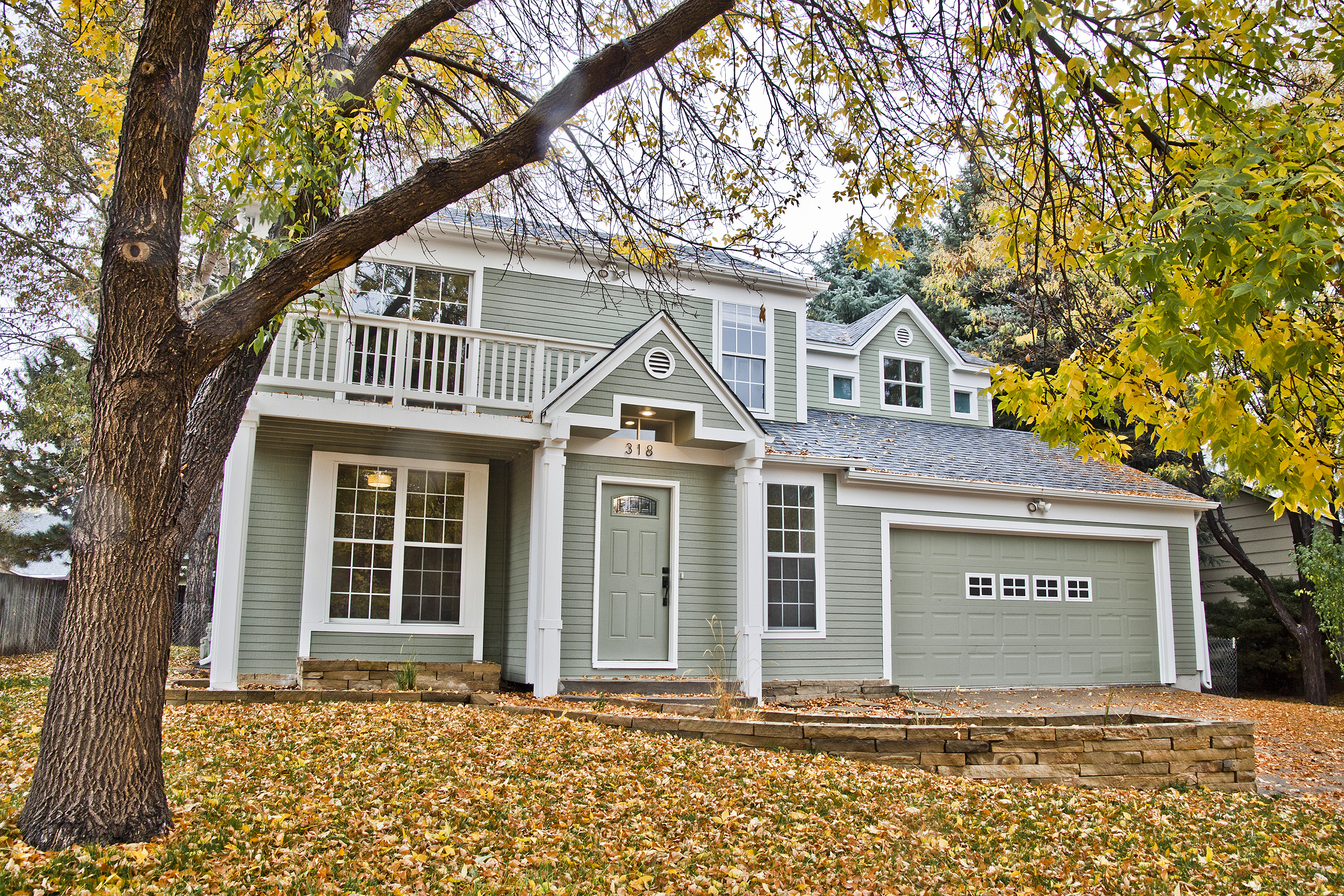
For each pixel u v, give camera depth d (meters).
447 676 11.28
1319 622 18.34
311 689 10.22
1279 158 3.98
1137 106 5.23
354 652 11.60
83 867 4.29
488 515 12.94
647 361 12.20
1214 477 18.75
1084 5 5.25
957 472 15.59
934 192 7.43
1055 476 16.77
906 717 8.63
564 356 13.44
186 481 5.70
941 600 15.22
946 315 29.50
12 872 4.15
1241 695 20.38
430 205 5.35
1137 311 4.19
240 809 5.41
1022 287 7.97
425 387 12.81
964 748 7.35
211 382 5.99
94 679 4.68
